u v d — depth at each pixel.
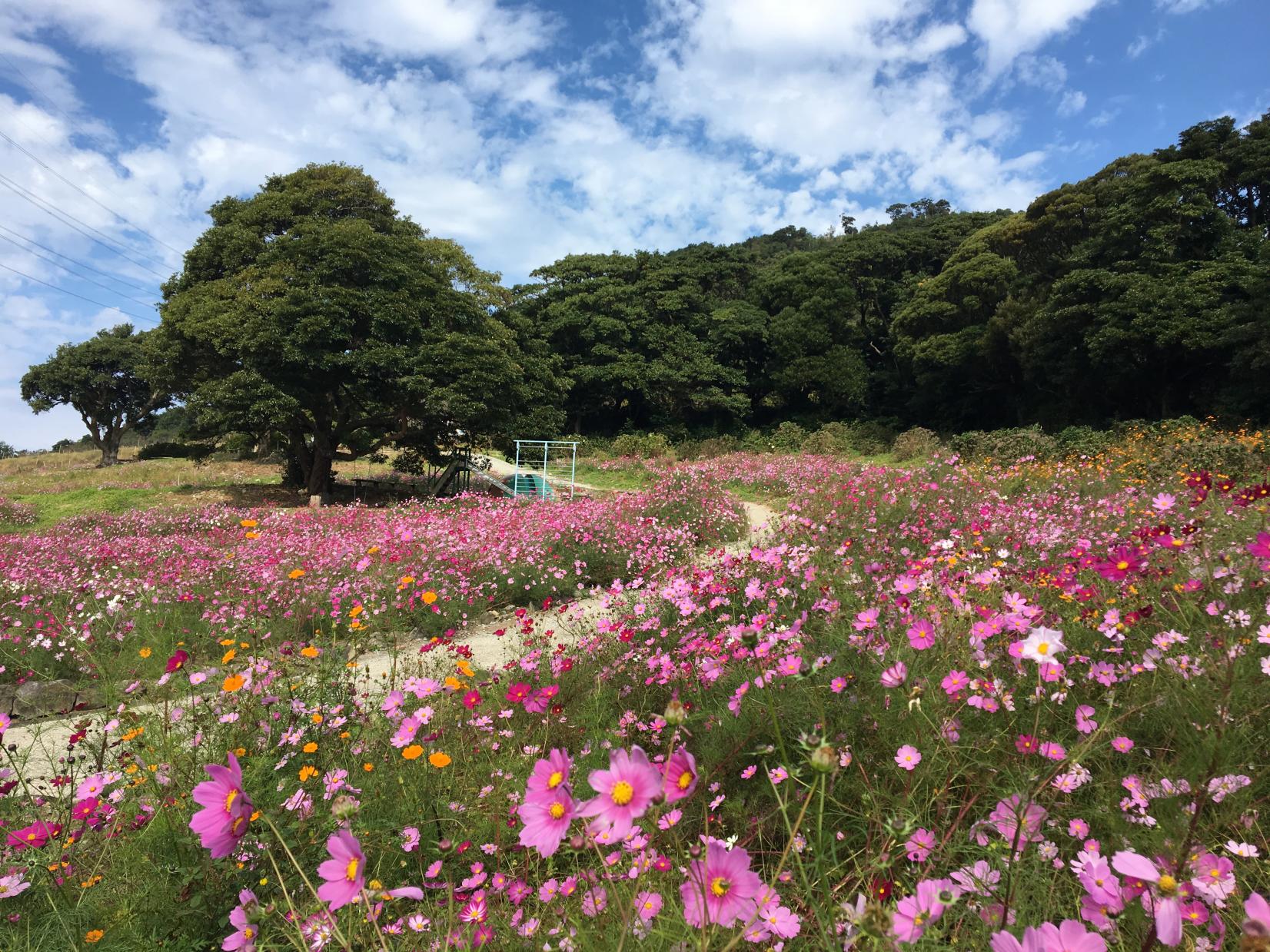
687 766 0.95
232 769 1.24
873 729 2.00
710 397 35.56
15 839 2.00
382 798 2.11
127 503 18.50
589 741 2.56
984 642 2.10
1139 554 2.45
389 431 21.22
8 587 6.77
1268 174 20.92
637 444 29.64
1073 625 2.43
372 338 17.77
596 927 1.34
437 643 3.87
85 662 4.62
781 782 1.86
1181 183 20.62
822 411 37.22
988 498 7.23
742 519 10.69
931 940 1.08
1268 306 17.08
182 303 18.06
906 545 5.32
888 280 39.00
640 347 37.22
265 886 1.75
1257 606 2.17
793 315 36.62
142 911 1.80
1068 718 1.92
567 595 7.18
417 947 1.51
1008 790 1.57
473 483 20.98
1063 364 23.09
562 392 24.22
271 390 16.56
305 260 17.92
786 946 1.28
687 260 41.53
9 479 26.02
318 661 3.01
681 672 3.00
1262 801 1.45
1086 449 13.73
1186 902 1.06
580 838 1.16
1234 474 8.55
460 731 2.65
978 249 29.30
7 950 1.71
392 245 18.70
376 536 9.51
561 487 19.33
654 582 4.70
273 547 8.43
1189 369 21.00
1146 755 1.77
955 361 28.52
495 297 22.95
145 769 2.26
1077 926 0.83
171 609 5.61
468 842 1.91
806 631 2.81
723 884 0.94
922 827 1.50
